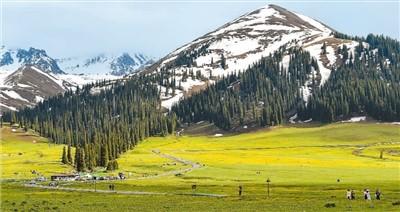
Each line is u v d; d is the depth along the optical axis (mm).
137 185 139375
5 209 87750
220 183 139125
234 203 94938
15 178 171000
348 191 98750
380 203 88750
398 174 156250
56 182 155750
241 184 134375
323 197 102062
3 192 127375
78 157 197125
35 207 90688
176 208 87688
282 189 120375
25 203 98562
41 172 189625
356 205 86312
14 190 133250
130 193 120000
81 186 142000
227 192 117062
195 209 85688
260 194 111438
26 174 182875
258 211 81188
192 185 130250
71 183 151625
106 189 132125
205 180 148500
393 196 100750
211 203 95188
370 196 100375
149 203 96500
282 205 89562
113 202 99438
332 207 84500
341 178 145500
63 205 94250
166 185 137000
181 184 138375
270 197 104812
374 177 147375
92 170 198875
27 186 144500
